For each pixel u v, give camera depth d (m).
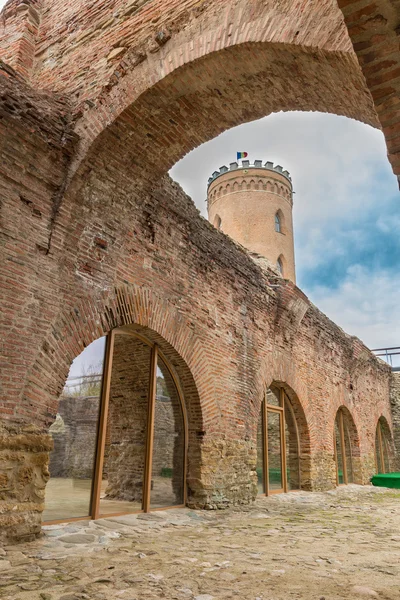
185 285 9.26
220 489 9.29
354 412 18.75
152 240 8.54
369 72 3.74
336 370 17.41
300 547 5.81
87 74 7.38
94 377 7.46
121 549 5.37
